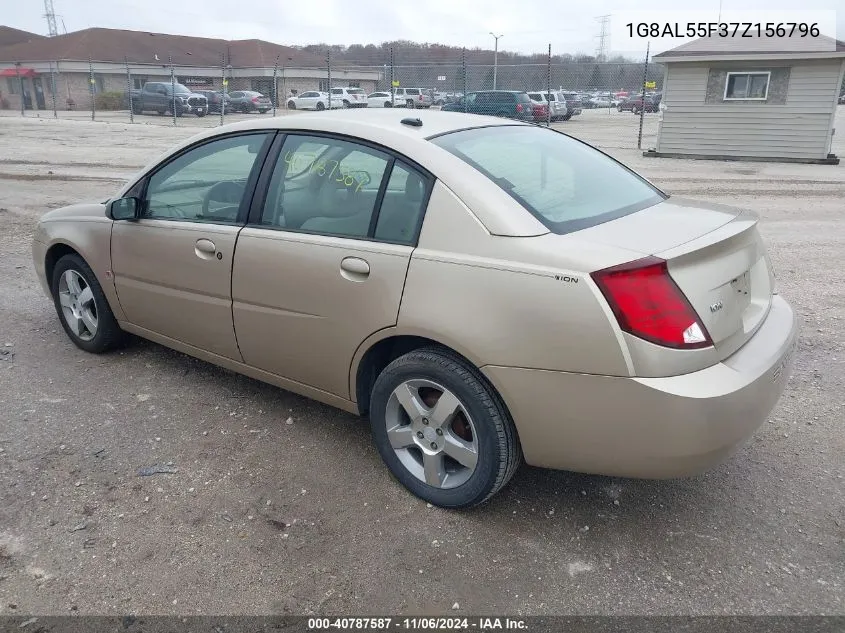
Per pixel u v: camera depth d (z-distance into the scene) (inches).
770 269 126.6
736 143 687.1
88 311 176.9
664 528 114.1
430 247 110.1
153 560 105.6
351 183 122.7
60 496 120.3
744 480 127.6
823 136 651.5
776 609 96.7
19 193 433.1
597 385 97.0
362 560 106.2
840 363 178.9
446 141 121.2
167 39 2225.6
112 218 152.1
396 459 122.3
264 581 101.8
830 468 131.1
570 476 128.9
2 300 222.5
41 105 1964.8
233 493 122.1
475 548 109.0
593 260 97.0
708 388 94.3
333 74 2055.9
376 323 115.6
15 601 97.2
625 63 834.8
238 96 1493.6
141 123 1176.8
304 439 140.3
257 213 135.0
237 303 138.1
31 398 155.3
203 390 161.0
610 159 147.2
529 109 1042.7
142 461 131.5
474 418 109.0
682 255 97.0
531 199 111.1
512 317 100.9
